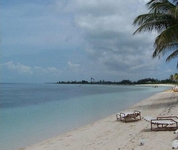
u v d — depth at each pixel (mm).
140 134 10672
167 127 11250
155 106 22656
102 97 44688
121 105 27891
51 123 17047
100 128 13406
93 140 10602
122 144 9297
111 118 16672
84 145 9867
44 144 10906
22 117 21031
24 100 41219
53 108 27312
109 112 21625
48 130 14539
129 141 9633
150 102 28891
